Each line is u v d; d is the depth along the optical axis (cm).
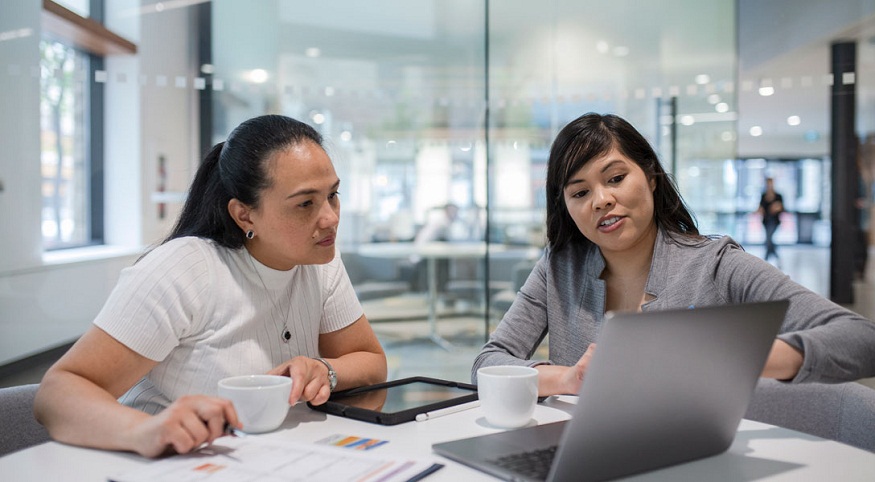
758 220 705
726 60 464
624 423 77
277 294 127
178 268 117
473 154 606
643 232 141
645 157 141
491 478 80
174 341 116
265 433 100
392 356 464
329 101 596
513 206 520
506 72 514
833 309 112
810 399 129
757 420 132
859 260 380
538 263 158
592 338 143
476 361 140
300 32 577
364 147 623
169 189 524
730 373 84
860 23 391
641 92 488
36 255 430
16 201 413
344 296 142
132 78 518
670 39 478
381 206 629
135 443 88
